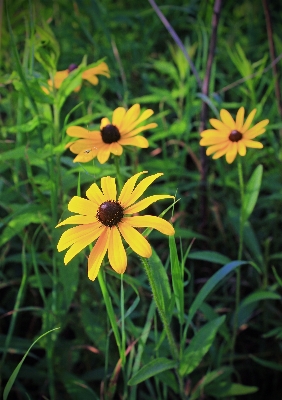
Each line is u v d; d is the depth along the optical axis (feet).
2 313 1.69
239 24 2.98
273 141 1.91
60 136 1.46
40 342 1.45
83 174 1.42
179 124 1.92
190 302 1.65
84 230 0.96
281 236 1.87
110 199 1.02
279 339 1.59
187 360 1.16
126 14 2.90
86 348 1.51
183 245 1.87
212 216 1.97
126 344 1.46
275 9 3.14
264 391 1.58
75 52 2.56
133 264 1.70
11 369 1.47
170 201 1.96
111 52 2.51
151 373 1.10
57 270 1.51
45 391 1.50
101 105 1.98
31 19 1.38
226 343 1.57
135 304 1.12
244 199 1.36
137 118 1.38
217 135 1.36
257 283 1.76
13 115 1.98
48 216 1.45
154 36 2.91
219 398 1.41
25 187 1.79
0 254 1.73
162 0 3.16
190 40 2.89
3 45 1.75
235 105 2.05
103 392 1.40
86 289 1.51
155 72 2.76
